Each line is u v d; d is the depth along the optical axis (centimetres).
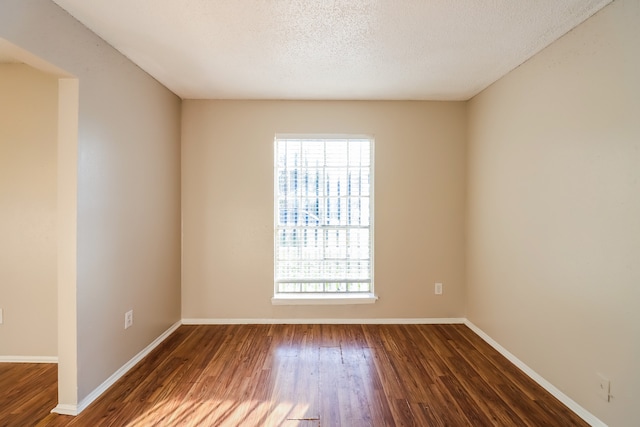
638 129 163
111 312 234
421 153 350
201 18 196
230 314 351
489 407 206
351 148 354
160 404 210
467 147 348
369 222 356
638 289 163
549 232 225
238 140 348
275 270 355
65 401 200
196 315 351
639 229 163
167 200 319
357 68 267
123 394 221
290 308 351
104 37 219
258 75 283
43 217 263
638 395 163
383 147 349
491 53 239
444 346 297
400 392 223
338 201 355
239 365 261
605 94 181
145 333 280
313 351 286
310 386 231
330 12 190
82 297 205
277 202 355
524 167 252
